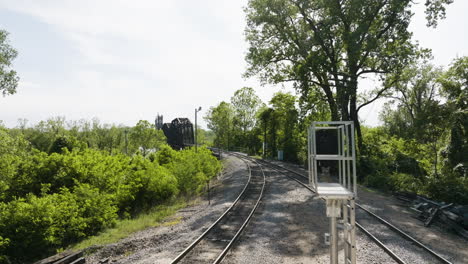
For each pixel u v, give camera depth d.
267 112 55.59
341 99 28.81
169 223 14.22
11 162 16.27
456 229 11.37
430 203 14.91
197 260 8.66
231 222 12.88
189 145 71.69
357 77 28.03
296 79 31.02
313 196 17.80
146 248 10.31
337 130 5.53
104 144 63.41
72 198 14.15
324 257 8.80
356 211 14.41
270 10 30.14
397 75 29.64
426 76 36.94
